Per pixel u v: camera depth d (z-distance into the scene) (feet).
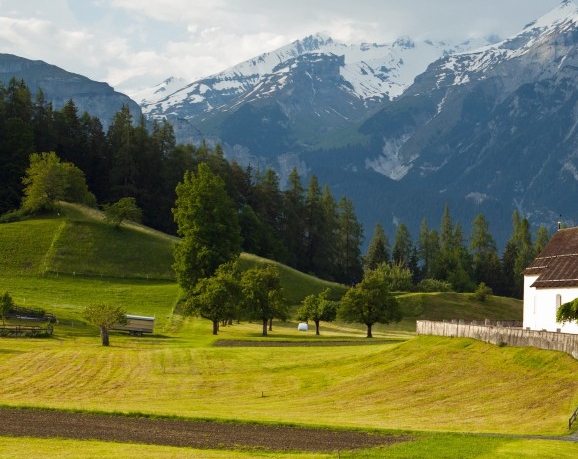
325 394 262.47
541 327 327.67
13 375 291.99
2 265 572.10
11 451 168.66
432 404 236.22
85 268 585.22
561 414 207.92
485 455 168.14
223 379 290.76
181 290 560.61
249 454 171.42
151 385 281.54
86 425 203.72
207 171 554.05
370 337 473.26
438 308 613.11
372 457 168.14
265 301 470.39
